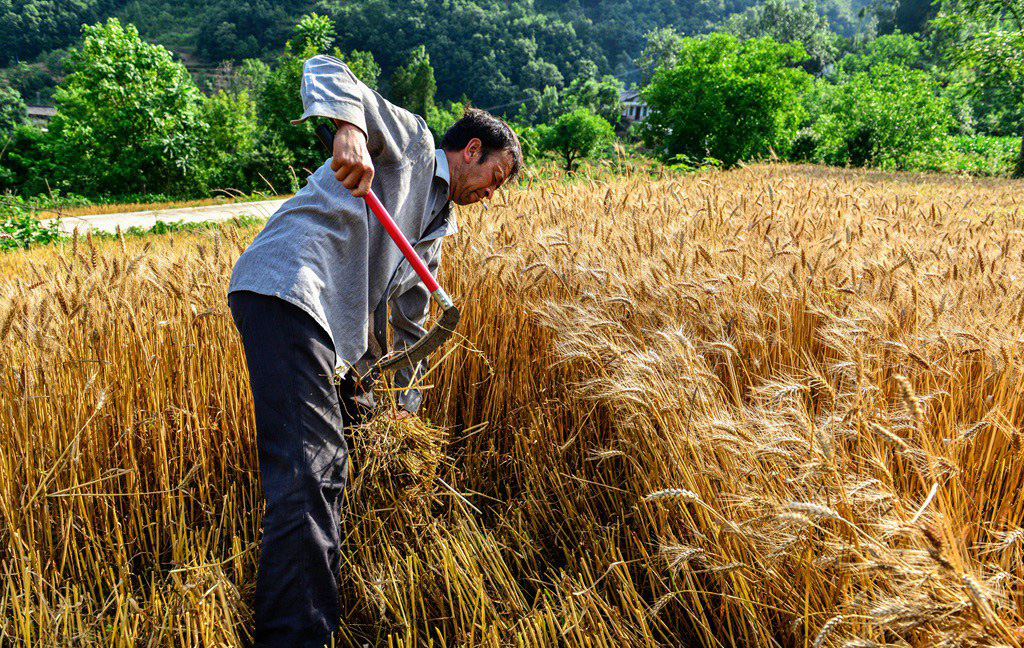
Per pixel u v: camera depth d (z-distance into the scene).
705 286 2.46
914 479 1.83
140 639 1.76
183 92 35.12
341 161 1.72
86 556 2.12
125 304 2.42
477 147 2.20
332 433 1.80
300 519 1.70
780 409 1.85
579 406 2.48
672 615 1.94
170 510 2.14
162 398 2.36
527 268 2.58
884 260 2.86
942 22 23.98
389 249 2.03
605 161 7.28
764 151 32.22
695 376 1.89
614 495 2.27
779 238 3.38
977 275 2.76
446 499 2.45
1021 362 2.01
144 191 34.41
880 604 1.30
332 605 1.78
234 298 1.82
